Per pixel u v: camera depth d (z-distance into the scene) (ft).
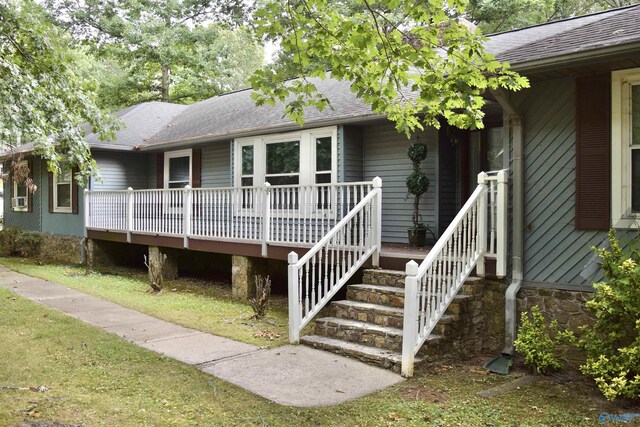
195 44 76.54
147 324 23.95
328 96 36.70
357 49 16.55
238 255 31.19
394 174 31.04
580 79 18.56
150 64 80.02
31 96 21.31
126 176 48.96
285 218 34.55
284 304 29.40
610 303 15.46
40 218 54.85
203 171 43.39
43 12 65.77
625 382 14.26
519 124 19.85
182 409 13.83
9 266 45.39
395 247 27.78
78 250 48.32
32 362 17.46
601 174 18.22
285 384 15.92
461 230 19.75
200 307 28.32
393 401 14.71
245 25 74.59
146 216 38.88
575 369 17.97
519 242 19.81
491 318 20.47
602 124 18.19
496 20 61.46
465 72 15.66
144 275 41.06
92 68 84.48
